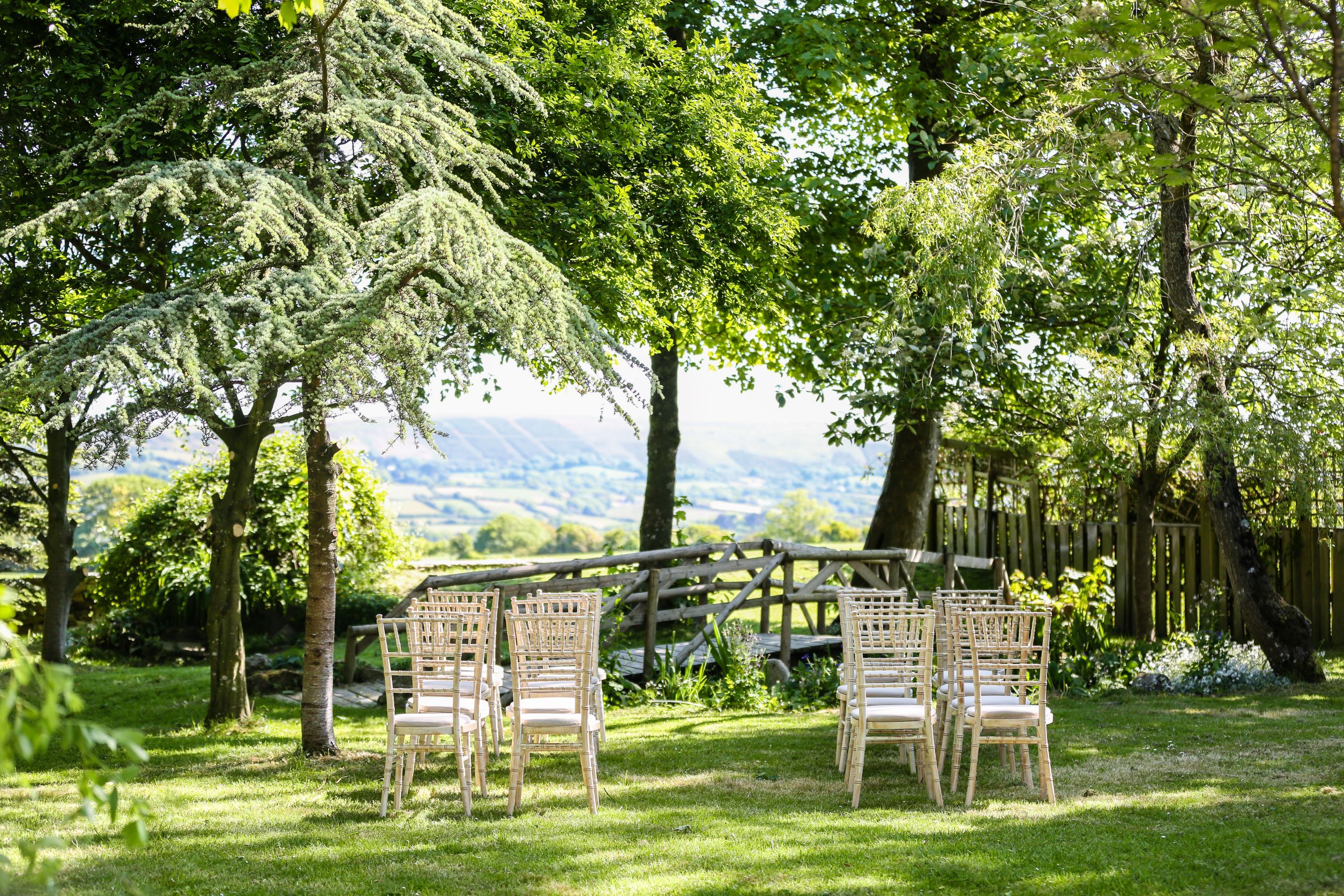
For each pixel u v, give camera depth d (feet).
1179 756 23.32
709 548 37.73
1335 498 36.45
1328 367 33.06
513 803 19.47
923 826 18.15
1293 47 18.75
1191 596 44.55
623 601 35.50
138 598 49.57
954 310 31.04
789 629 38.37
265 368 21.42
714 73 36.65
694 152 35.24
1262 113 23.49
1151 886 14.43
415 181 27.04
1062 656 35.40
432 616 20.16
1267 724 26.89
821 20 44.24
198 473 49.67
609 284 32.27
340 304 21.74
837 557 40.57
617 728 28.94
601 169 33.91
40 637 48.96
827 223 48.88
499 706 24.14
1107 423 34.60
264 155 25.73
